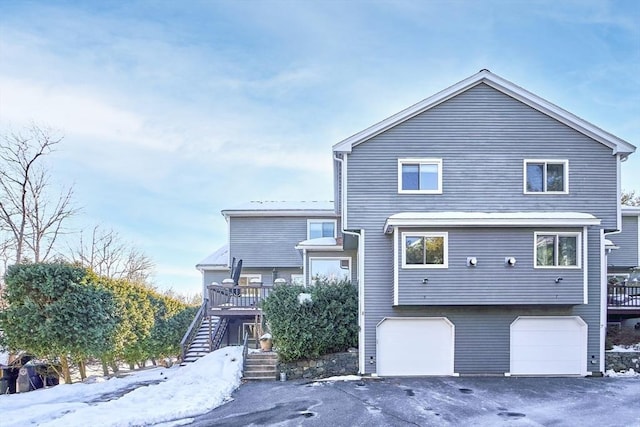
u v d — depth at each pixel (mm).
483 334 13305
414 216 13070
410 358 13328
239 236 22031
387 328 13453
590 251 13555
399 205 13828
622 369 13430
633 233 21000
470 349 13273
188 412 9141
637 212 20875
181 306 23203
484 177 13883
